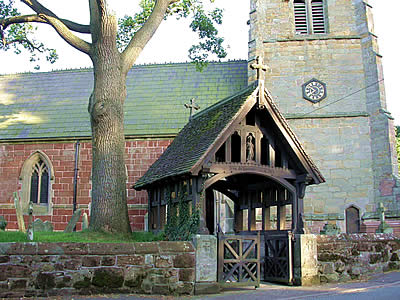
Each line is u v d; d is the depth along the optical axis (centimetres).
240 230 1667
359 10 2547
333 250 1398
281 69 2536
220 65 3105
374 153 2348
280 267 1373
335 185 2355
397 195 2230
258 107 1322
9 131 2795
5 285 1034
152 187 1678
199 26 2070
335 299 1049
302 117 2434
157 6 1731
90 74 3241
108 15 1559
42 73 3316
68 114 2881
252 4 2650
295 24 2647
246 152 1347
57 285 1064
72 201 2638
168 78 3077
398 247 1617
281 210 1462
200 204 1238
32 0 1697
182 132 1836
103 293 1091
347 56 2503
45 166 2750
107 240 1361
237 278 1257
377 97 2394
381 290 1169
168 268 1140
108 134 1529
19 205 1593
